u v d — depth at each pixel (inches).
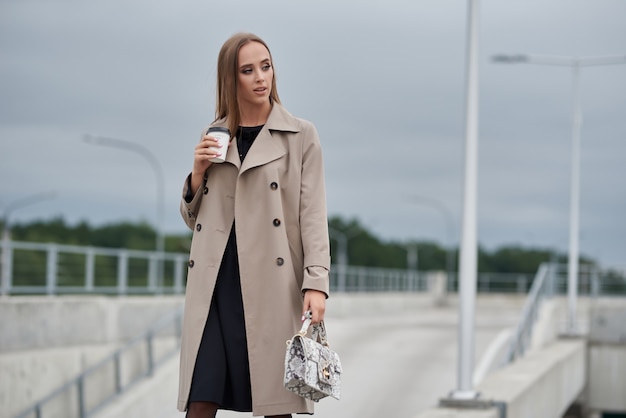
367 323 1371.8
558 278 1316.4
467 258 508.1
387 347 1047.0
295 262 172.1
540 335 1017.5
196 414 168.6
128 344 774.5
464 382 494.3
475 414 422.9
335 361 167.6
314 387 160.4
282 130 172.4
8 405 656.4
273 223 169.5
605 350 1095.6
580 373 991.0
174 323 900.6
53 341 729.0
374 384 802.2
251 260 169.0
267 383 167.9
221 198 171.9
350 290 1787.6
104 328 800.9
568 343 1002.1
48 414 704.4
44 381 702.5
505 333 1206.9
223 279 171.0
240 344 168.7
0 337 666.8
